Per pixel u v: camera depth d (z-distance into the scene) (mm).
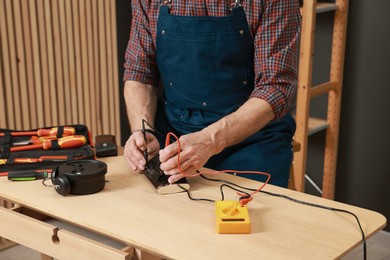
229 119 1776
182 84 2035
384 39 3047
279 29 1865
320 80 3334
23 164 1758
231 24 1910
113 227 1404
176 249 1298
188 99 2051
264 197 1578
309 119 3336
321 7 2986
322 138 3375
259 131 2045
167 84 2082
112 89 3113
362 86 3172
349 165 3311
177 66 2008
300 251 1293
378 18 3047
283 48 1877
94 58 3006
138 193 1607
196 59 1966
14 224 1550
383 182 3195
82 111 3021
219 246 1312
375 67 3105
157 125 2135
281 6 1854
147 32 2082
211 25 1919
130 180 1704
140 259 1411
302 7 3082
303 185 3143
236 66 1979
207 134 1714
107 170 1777
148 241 1334
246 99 2031
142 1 2049
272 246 1313
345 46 3180
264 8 1877
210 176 1730
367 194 3270
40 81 2836
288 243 1327
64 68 2902
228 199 1569
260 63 1890
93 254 1405
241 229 1367
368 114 3182
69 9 2840
